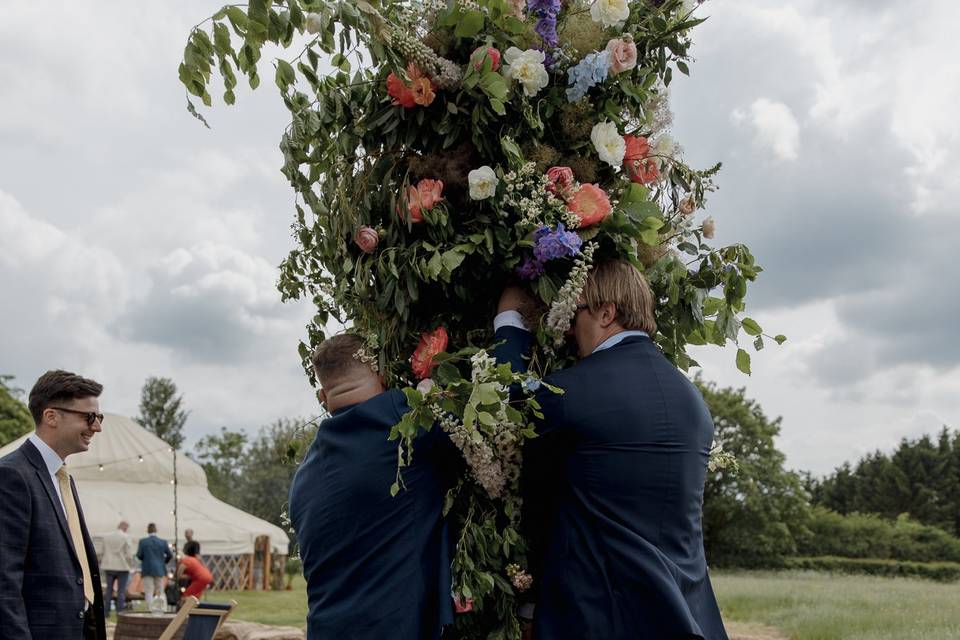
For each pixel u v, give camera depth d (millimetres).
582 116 2416
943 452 64188
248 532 23109
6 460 3400
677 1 2586
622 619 1907
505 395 1964
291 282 2838
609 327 2238
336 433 2289
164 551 15859
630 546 1950
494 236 2273
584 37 2391
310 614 2244
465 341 2426
